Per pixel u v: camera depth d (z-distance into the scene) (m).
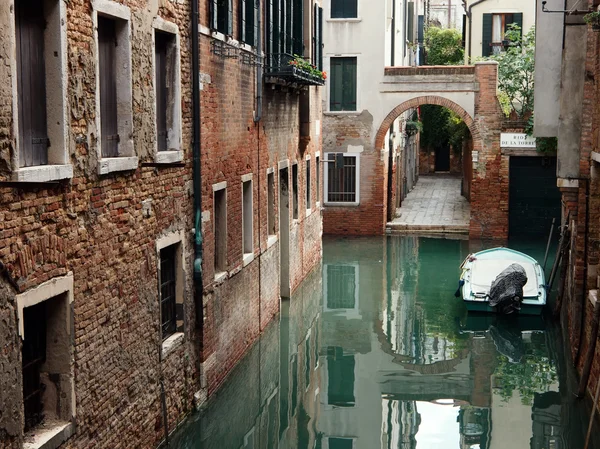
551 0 13.62
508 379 13.14
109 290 7.97
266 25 14.04
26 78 6.63
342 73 26.69
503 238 25.75
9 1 5.96
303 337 15.12
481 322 16.48
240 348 12.93
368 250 24.05
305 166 19.23
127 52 8.28
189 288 10.35
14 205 6.18
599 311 10.73
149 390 9.07
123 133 8.36
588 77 12.59
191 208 10.35
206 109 10.81
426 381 13.03
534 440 10.62
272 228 15.62
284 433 10.78
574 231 13.89
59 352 7.13
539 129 13.76
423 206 32.53
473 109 25.77
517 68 25.88
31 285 6.45
